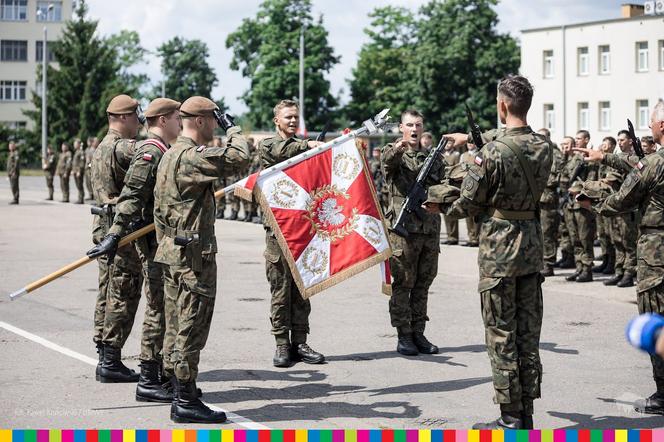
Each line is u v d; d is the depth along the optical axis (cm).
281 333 788
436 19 6606
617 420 630
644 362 804
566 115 5972
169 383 673
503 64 6431
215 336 909
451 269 1445
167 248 615
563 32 5891
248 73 7131
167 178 615
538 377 572
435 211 588
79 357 812
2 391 696
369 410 652
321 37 6912
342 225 719
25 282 1273
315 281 707
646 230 662
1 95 8231
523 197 560
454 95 6606
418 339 840
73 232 2030
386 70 7806
